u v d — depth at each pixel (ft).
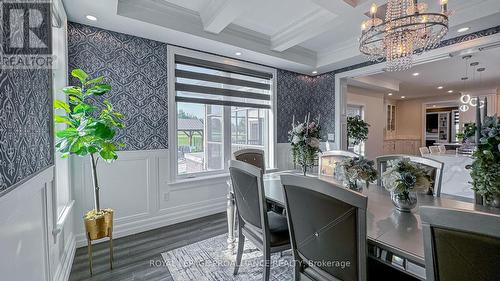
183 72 10.87
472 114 24.71
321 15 9.14
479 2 8.01
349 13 8.25
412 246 3.43
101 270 6.88
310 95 15.90
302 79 15.48
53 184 5.50
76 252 7.90
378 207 5.25
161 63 10.14
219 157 12.47
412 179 4.74
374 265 4.58
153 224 9.93
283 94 14.52
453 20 8.53
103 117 7.00
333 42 12.22
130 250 8.06
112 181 9.04
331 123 14.83
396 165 5.07
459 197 13.11
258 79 13.55
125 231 9.27
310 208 3.88
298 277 4.56
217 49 11.05
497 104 22.61
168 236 9.17
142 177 9.73
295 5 8.79
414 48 8.33
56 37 7.09
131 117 9.43
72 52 8.21
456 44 9.66
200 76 11.37
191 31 9.41
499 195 4.53
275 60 12.67
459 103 25.75
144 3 8.22
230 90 12.42
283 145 14.60
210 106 12.16
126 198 9.36
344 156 8.62
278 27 10.65
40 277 4.44
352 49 12.12
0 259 2.76
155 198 10.05
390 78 19.38
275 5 8.79
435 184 6.28
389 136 30.22
